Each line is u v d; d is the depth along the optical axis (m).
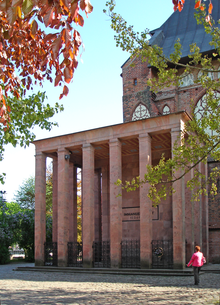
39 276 20.61
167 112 32.78
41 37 9.88
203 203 27.55
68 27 5.55
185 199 22.86
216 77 31.67
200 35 34.53
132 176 28.67
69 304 10.55
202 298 11.16
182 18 38.03
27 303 10.81
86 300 11.35
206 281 16.16
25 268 25.02
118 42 17.58
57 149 26.47
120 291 13.44
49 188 47.75
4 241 35.28
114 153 23.83
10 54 10.94
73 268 23.03
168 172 17.48
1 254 33.91
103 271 21.56
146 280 17.27
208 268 22.28
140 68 34.19
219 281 16.06
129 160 29.14
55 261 25.22
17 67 11.30
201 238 25.86
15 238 37.88
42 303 10.80
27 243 37.75
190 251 22.03
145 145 22.84
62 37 5.59
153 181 17.27
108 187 30.25
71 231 28.81
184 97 32.91
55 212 28.52
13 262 37.16
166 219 25.91
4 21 8.74
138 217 27.22
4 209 38.00
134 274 20.05
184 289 13.54
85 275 20.73
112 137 24.11
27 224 38.16
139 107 33.56
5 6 5.00
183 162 17.41
